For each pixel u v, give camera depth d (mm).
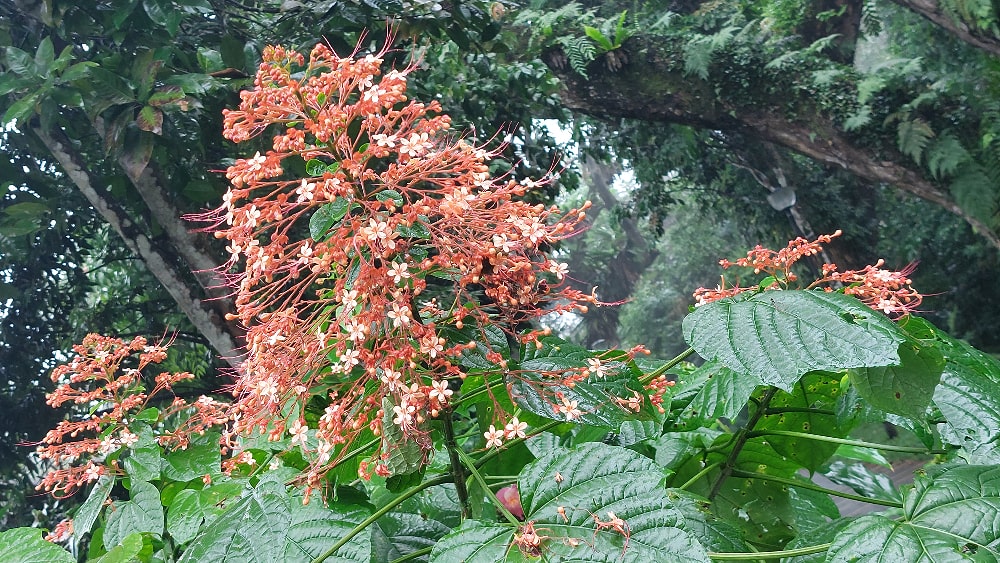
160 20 3754
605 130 11180
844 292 1293
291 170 3367
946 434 1300
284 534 1127
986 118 8320
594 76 8766
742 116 8922
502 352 1235
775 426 1678
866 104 8688
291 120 1168
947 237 11672
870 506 6672
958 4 7977
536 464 1057
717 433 1866
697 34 9031
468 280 1151
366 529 1133
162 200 4098
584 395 1223
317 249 1141
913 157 8430
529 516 1012
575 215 1159
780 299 1192
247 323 1174
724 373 1472
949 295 11984
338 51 4102
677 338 20281
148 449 1405
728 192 12055
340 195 1104
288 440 1436
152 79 3578
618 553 933
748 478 1660
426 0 4043
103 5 4047
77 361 1481
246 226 1101
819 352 1097
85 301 6293
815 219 11367
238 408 1241
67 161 4277
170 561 1480
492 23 4473
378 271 1095
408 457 1122
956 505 1022
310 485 1143
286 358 1150
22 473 5711
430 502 1655
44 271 5973
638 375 1285
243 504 1192
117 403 1469
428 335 1105
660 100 8805
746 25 9883
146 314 6391
